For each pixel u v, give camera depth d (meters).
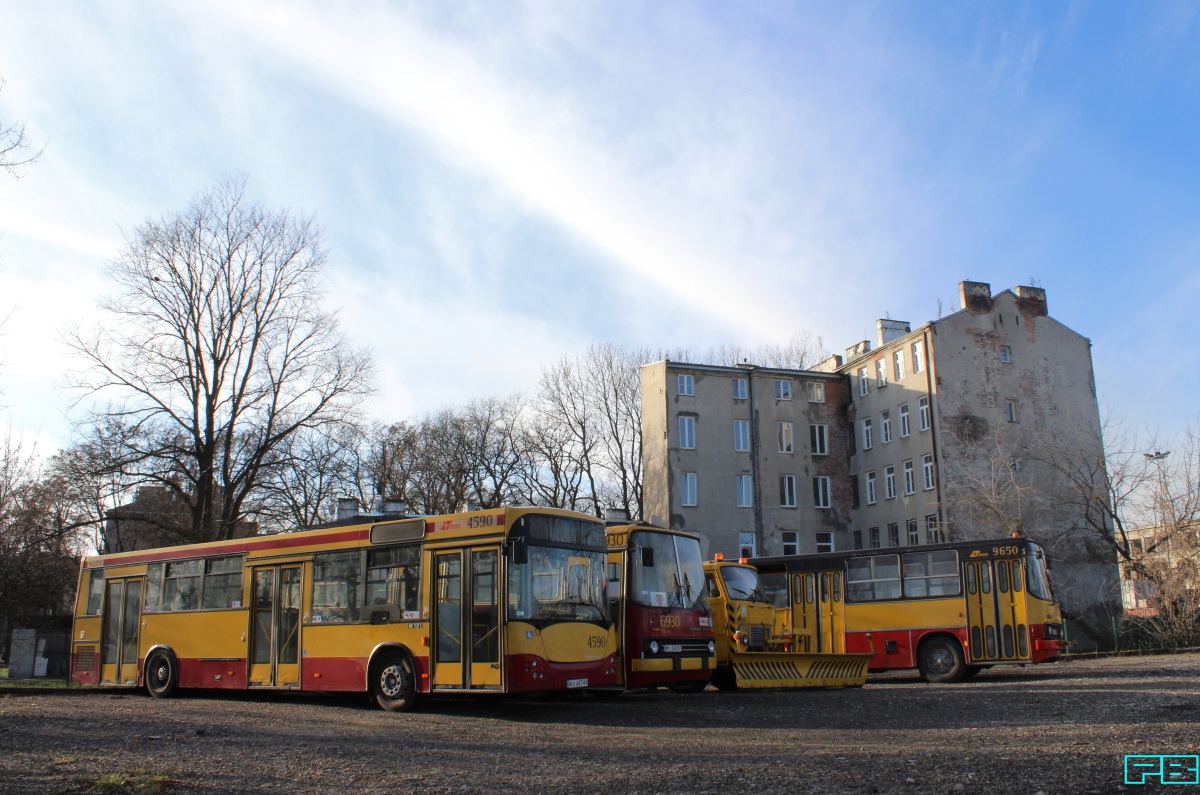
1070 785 8.19
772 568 26.33
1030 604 22.52
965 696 17.06
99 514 38.00
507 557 14.55
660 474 50.81
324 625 16.78
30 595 36.53
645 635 17.52
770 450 52.75
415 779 8.81
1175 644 33.38
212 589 19.06
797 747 10.81
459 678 14.68
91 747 10.84
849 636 24.75
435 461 59.41
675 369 51.88
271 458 38.22
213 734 12.23
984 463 46.94
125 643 20.61
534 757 10.17
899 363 50.72
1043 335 49.84
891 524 50.47
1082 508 46.62
